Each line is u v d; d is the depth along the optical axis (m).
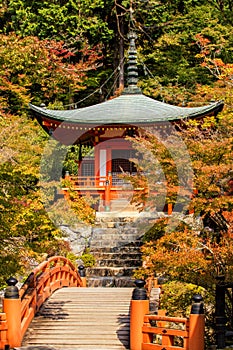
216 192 17.30
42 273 20.89
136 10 42.03
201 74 42.06
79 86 39.88
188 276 17.22
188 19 43.59
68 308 19.77
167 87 39.62
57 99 42.06
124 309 19.61
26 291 18.89
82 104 45.81
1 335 16.75
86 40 40.81
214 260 16.94
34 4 41.75
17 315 16.98
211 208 16.77
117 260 28.03
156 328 16.12
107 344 16.94
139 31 43.53
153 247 18.59
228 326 18.98
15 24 42.16
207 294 20.48
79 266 26.42
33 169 19.00
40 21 40.75
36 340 17.33
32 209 18.25
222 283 16.73
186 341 15.42
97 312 19.31
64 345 16.94
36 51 34.12
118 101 34.72
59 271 22.69
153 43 43.97
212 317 19.92
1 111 31.45
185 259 16.86
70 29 41.25
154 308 20.56
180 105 37.34
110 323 18.33
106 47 44.97
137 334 16.50
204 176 17.02
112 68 45.50
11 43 33.50
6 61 33.56
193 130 19.53
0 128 23.08
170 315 20.31
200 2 44.97
